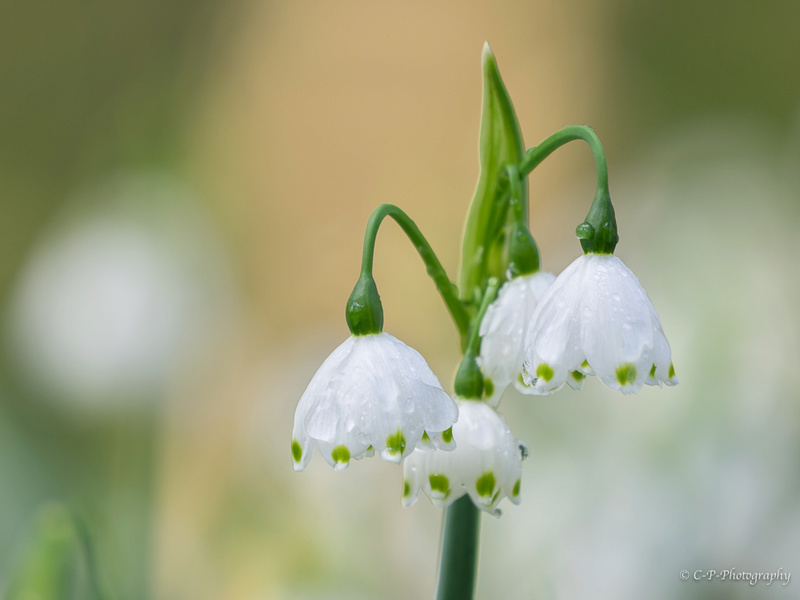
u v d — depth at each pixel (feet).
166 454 2.18
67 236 2.31
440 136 4.25
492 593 1.84
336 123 4.27
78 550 1.46
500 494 1.28
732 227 2.06
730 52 4.69
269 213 4.02
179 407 2.28
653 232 2.16
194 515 2.15
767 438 1.79
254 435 2.32
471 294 1.34
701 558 1.76
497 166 1.34
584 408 1.94
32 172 4.47
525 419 2.00
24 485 1.98
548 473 1.91
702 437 1.82
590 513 1.84
